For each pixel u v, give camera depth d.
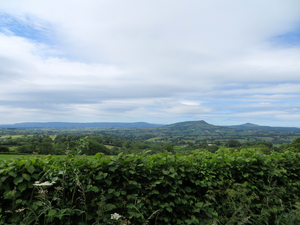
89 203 3.33
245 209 3.88
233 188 4.39
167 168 4.04
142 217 3.30
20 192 2.88
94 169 3.46
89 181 3.27
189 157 4.74
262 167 4.97
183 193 4.16
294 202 4.91
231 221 3.65
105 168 3.58
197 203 3.96
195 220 3.78
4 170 2.86
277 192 4.64
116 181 3.57
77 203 3.27
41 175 3.17
